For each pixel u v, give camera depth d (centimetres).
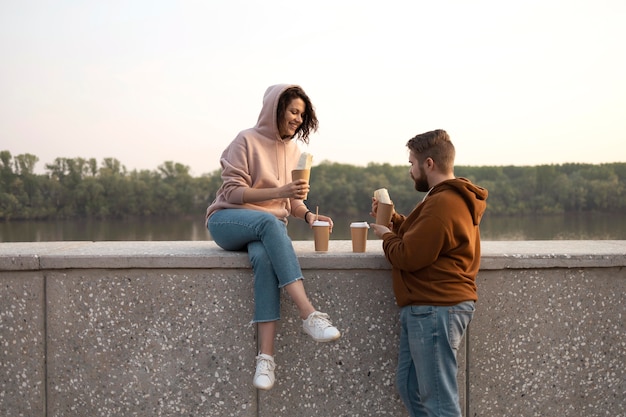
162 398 240
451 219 199
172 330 239
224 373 240
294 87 262
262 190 242
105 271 238
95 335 239
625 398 249
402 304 214
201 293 238
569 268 244
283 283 221
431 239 198
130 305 238
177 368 239
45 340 239
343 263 237
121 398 240
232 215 239
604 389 248
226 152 265
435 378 204
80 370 239
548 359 245
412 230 203
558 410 247
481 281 241
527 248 260
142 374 239
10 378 239
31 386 239
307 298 226
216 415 241
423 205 210
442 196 203
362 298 240
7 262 235
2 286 237
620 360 248
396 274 216
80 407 240
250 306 238
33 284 238
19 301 238
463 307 205
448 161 220
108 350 239
